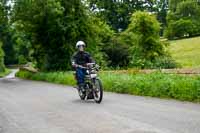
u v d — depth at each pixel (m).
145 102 14.03
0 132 9.48
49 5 37.12
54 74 32.03
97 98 14.48
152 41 41.31
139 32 41.69
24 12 39.28
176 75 18.73
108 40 45.88
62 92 19.83
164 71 22.06
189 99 14.47
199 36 89.69
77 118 10.85
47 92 20.27
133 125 9.31
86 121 10.27
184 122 9.45
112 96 16.70
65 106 13.75
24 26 40.34
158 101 14.26
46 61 39.12
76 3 38.00
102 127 9.27
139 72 23.28
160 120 9.88
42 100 16.23
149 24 41.47
